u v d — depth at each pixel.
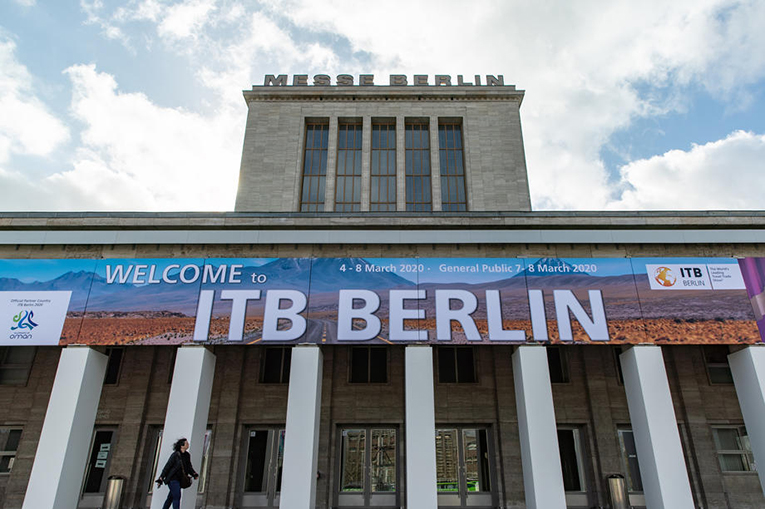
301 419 13.25
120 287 14.55
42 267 14.77
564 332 14.01
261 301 14.34
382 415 16.45
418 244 15.00
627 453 16.30
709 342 13.93
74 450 13.15
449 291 14.42
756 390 13.51
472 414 16.50
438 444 16.53
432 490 12.53
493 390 16.78
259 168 23.22
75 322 14.20
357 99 24.66
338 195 23.08
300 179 23.31
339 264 14.74
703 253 14.89
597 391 16.59
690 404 16.41
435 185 23.20
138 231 15.08
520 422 13.77
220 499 15.41
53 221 15.05
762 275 14.60
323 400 16.45
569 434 16.61
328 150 23.75
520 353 13.84
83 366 13.73
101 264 14.81
